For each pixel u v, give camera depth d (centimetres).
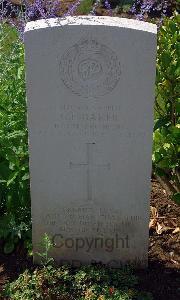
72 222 191
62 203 188
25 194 200
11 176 195
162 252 202
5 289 184
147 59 167
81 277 186
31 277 185
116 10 373
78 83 170
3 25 260
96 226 191
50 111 174
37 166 182
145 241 192
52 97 172
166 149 200
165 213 220
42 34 164
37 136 177
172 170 211
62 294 181
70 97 172
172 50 206
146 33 163
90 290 180
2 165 199
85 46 166
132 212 188
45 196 186
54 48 166
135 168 182
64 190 186
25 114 203
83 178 184
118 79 169
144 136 177
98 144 179
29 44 165
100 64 168
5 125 199
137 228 191
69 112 174
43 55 167
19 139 202
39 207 188
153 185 235
